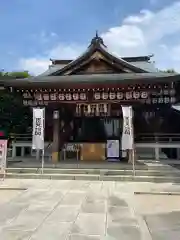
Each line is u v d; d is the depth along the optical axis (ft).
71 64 53.42
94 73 54.75
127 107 41.06
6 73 91.81
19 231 16.67
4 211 21.52
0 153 38.63
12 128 70.33
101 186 32.63
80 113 53.67
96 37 53.31
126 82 43.98
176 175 37.70
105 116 56.29
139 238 15.70
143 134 57.72
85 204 23.88
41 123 41.70
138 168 41.29
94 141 59.47
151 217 20.13
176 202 25.07
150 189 30.73
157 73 51.24
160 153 57.88
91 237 15.75
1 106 69.05
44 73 62.64
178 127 58.75
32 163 47.57
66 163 47.24
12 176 39.34
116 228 17.46
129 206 23.40
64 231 16.74
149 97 47.83
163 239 15.60
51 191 29.66
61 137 54.60
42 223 18.34
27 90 48.85
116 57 52.65
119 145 55.36
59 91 48.39
